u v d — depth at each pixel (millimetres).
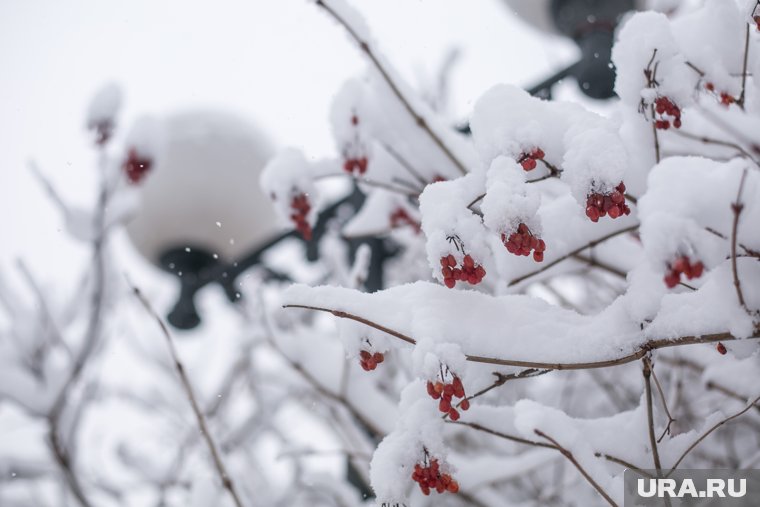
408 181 3527
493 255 3184
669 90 2385
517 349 2188
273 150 5941
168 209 5602
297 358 3605
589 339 2219
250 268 5523
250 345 4875
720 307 2102
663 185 1781
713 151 3107
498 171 2037
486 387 2250
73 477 4066
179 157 5641
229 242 5734
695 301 2180
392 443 2268
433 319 2154
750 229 1770
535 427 2252
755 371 3152
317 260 5461
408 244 5211
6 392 3922
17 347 4043
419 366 2037
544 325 2242
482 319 2211
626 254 3102
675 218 1731
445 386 2027
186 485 4711
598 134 2025
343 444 4723
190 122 5789
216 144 5703
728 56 2559
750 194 1747
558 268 3090
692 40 2594
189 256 5703
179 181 5609
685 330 2162
